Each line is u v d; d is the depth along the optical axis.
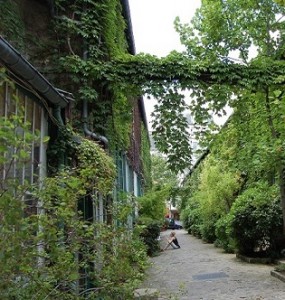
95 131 7.07
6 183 2.44
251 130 9.99
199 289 8.19
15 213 2.31
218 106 8.02
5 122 2.26
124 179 11.82
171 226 38.94
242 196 13.28
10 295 2.42
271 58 9.07
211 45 9.61
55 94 4.68
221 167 17.41
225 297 7.32
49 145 5.10
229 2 9.66
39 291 2.60
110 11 7.61
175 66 7.67
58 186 2.95
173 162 7.87
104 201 4.31
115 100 7.71
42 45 6.91
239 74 8.02
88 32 7.23
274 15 9.64
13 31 6.26
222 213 17.39
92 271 3.54
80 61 6.93
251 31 9.73
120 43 9.05
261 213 11.83
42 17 7.02
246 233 12.11
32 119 4.48
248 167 10.09
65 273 2.78
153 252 15.12
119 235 3.60
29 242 2.58
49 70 6.86
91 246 3.40
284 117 8.32
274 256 11.79
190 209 28.97
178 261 13.38
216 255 14.74
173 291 7.84
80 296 3.19
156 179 37.06
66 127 5.23
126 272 3.52
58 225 2.99
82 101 6.93
